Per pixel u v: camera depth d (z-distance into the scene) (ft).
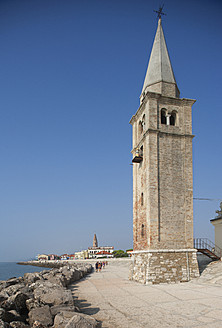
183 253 85.76
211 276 80.23
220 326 37.04
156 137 93.66
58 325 33.24
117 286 77.92
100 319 41.47
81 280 98.53
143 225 93.66
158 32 112.68
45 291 47.70
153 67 107.24
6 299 43.80
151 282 80.18
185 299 55.21
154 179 90.27
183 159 95.71
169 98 98.94
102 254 398.01
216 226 114.32
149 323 39.11
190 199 92.22
